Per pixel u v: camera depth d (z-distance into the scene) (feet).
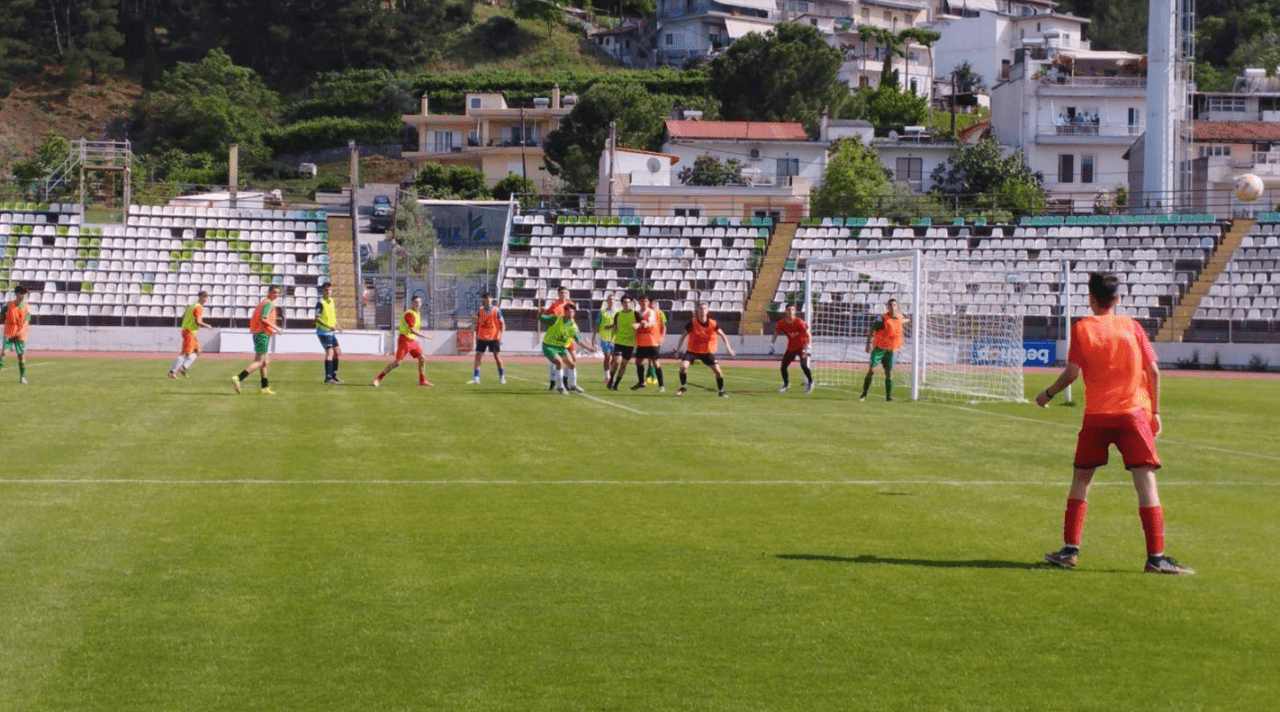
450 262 188.14
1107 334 28.09
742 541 30.91
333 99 335.47
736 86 283.18
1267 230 154.20
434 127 297.94
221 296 151.02
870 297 156.15
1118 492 40.19
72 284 148.66
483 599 24.79
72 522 32.07
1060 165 238.07
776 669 20.54
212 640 21.80
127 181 158.92
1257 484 42.88
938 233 163.43
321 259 157.58
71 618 23.04
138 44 371.76
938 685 19.84
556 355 79.51
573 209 226.17
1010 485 41.29
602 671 20.34
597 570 27.45
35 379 85.61
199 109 314.96
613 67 374.02
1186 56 191.31
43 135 330.54
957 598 25.31
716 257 162.09
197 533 30.91
